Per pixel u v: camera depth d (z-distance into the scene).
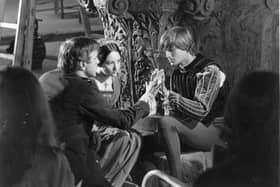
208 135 3.34
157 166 3.63
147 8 3.75
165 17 3.81
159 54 3.73
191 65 3.44
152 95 3.30
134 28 3.85
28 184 1.71
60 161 1.80
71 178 1.84
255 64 4.07
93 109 2.83
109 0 3.73
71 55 2.87
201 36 3.98
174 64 3.43
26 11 5.01
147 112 3.16
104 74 3.61
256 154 1.61
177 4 3.81
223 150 3.16
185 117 3.40
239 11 4.03
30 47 5.08
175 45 3.35
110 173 3.19
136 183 3.61
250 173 1.61
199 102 3.31
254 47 4.07
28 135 1.70
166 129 3.31
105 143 3.43
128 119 3.00
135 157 3.27
